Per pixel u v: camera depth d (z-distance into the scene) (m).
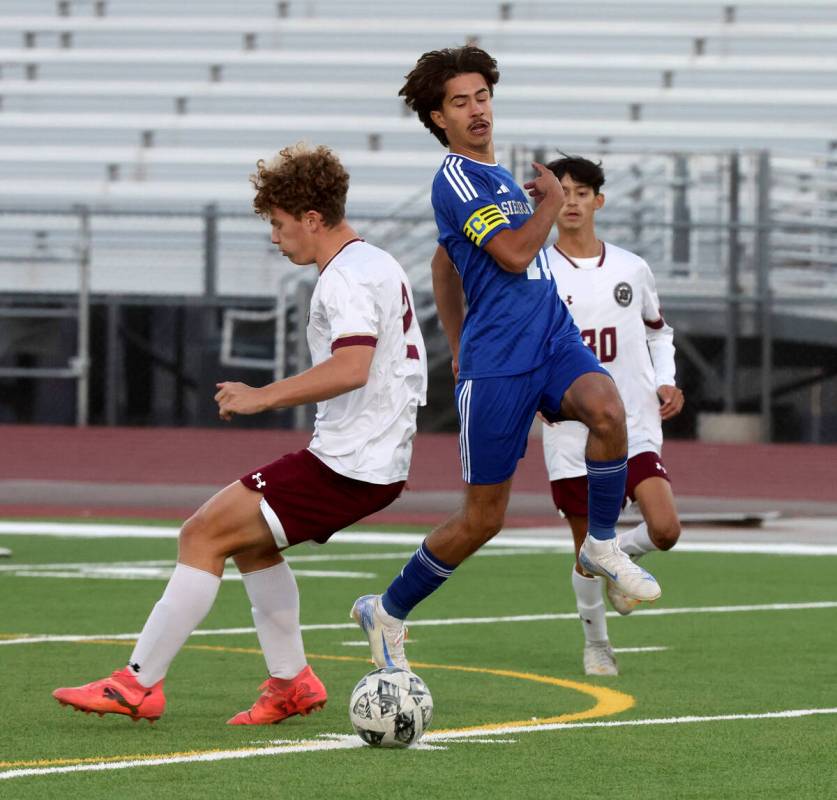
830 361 82.38
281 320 81.12
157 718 20.30
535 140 104.00
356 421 19.95
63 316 86.56
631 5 110.31
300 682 20.80
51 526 57.72
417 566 21.14
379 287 19.86
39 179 106.50
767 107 103.94
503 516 21.41
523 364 21.09
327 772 17.27
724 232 84.25
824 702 22.92
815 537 55.59
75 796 15.86
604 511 21.69
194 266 93.75
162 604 19.83
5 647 28.52
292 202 20.27
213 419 86.31
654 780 16.98
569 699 23.22
